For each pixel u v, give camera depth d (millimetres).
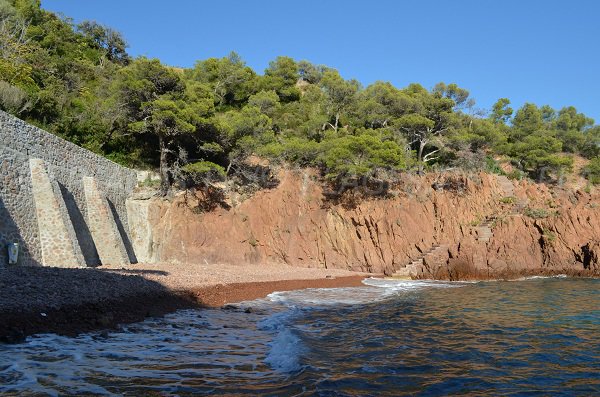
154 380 7441
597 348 10867
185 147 36781
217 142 36000
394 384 7770
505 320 15234
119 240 28562
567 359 9758
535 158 50219
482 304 19719
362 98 49312
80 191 27312
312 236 37906
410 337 12164
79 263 22031
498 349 10688
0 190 19250
